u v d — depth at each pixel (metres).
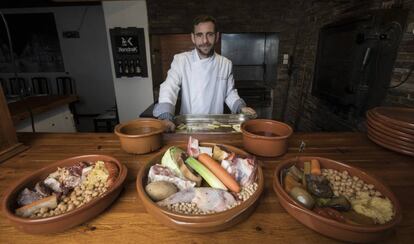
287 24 2.95
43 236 0.50
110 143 0.99
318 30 2.48
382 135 0.90
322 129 2.42
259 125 0.94
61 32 4.02
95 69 4.24
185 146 0.79
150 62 2.96
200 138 1.02
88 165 0.71
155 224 0.54
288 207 0.54
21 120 1.51
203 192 0.56
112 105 4.44
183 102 1.59
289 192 0.57
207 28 1.32
